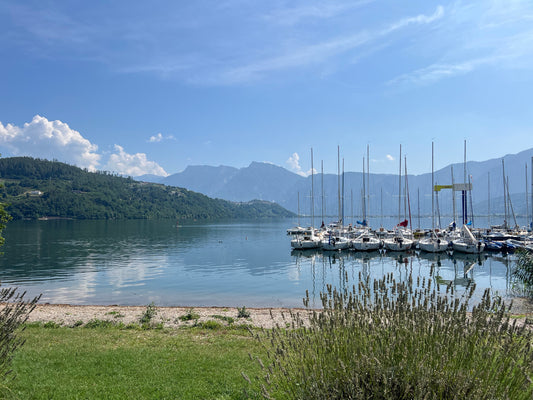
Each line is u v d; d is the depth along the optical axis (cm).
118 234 10231
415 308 464
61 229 12231
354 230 7850
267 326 1473
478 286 2794
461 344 402
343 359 424
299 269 4097
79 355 965
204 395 666
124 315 1764
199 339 1210
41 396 657
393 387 383
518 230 7194
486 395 344
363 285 509
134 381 757
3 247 6366
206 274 3734
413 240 5869
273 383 470
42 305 2158
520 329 397
